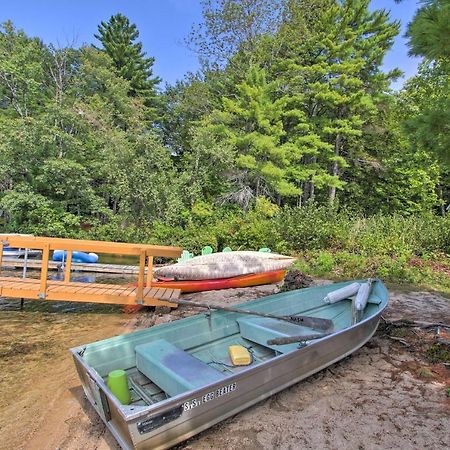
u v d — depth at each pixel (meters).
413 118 5.02
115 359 3.66
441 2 4.15
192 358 3.50
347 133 19.58
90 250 6.61
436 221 13.70
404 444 3.02
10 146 14.73
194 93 23.05
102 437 3.17
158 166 15.77
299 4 20.89
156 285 7.91
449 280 9.52
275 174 17.62
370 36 20.31
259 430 3.21
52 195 16.11
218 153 17.28
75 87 21.19
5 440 3.15
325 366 4.03
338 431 3.20
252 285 9.16
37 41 22.00
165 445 2.73
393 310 6.94
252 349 4.50
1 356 4.94
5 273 10.16
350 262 10.83
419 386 4.01
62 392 3.96
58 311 7.10
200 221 16.17
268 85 18.56
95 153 17.67
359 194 22.69
